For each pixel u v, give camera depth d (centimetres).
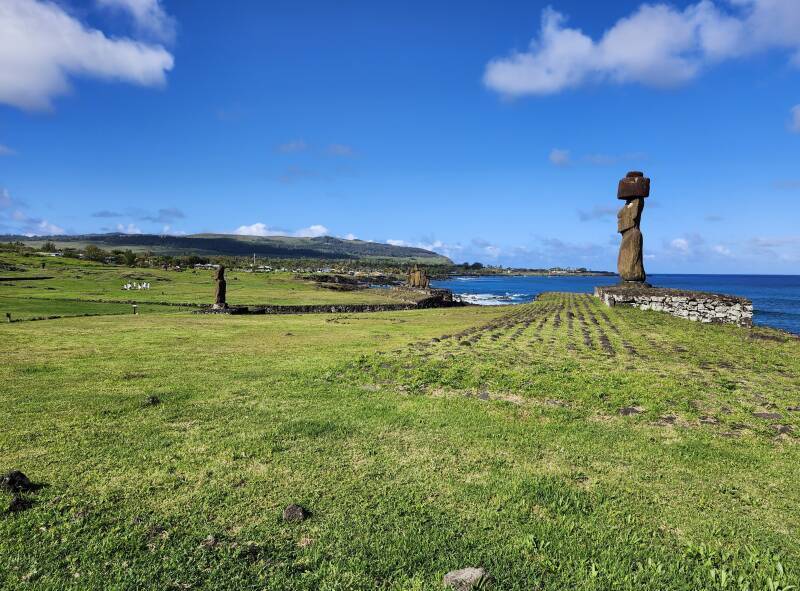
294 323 2528
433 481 568
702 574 400
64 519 481
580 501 519
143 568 407
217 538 454
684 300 2386
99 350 1528
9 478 542
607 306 2730
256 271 12025
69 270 8269
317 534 459
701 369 1095
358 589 385
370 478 577
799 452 644
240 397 932
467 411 827
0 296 4125
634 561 420
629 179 2838
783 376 1034
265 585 390
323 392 966
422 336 1912
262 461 625
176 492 541
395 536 454
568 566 411
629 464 616
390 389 984
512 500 523
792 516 495
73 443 684
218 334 1989
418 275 7512
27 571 404
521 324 2062
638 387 920
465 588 376
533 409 831
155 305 3838
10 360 1342
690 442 679
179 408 859
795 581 385
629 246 2866
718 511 504
